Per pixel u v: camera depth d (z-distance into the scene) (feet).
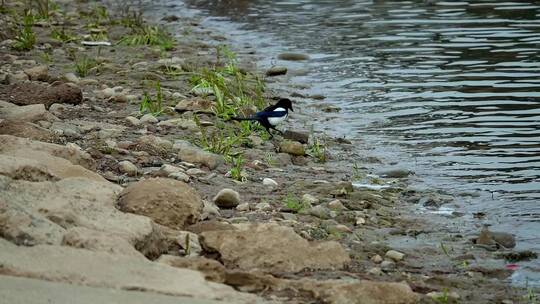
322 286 28.78
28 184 33.12
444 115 55.21
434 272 33.19
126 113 51.88
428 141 50.49
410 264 33.81
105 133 46.85
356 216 38.32
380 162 47.09
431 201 40.98
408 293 28.81
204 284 27.55
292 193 40.78
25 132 43.01
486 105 56.95
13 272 26.73
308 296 28.63
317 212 38.11
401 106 57.31
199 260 29.73
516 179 44.27
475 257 34.83
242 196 39.91
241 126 50.42
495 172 45.32
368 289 28.66
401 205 40.78
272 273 30.86
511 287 32.17
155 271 27.94
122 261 28.22
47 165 37.06
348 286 28.71
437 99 58.54
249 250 31.40
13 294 24.67
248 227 32.40
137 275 27.50
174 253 32.07
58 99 51.90
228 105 54.13
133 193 34.86
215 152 45.93
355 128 53.16
